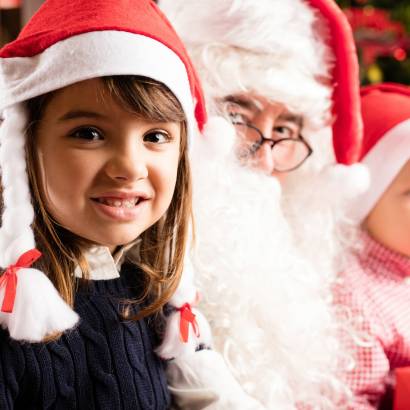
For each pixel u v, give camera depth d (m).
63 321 0.67
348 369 1.05
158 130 0.69
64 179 0.67
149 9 0.72
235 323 0.95
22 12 1.83
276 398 0.95
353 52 1.05
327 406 1.02
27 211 0.68
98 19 0.66
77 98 0.65
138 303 0.82
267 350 0.97
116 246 0.81
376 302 1.13
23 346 0.71
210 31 1.00
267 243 1.00
